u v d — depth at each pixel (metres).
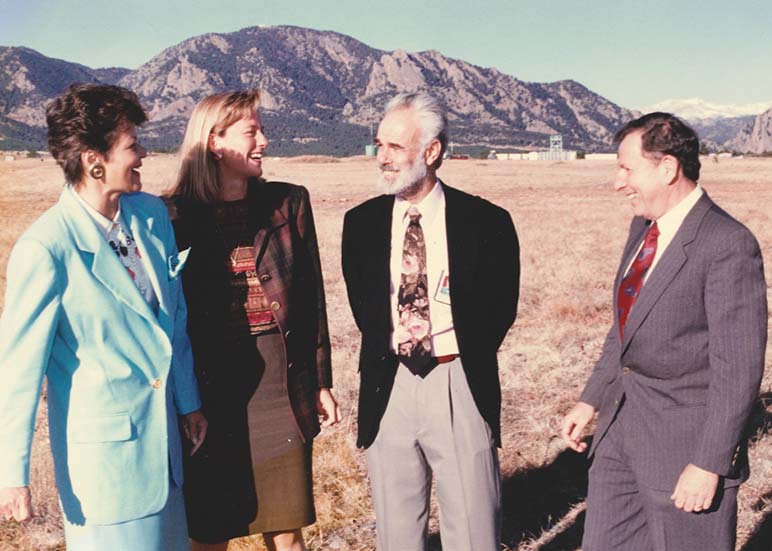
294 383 2.92
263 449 2.86
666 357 2.44
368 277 2.92
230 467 2.85
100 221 2.30
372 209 2.97
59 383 2.24
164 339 2.34
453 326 2.83
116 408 2.25
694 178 2.43
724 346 2.29
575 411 2.88
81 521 2.26
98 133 2.17
